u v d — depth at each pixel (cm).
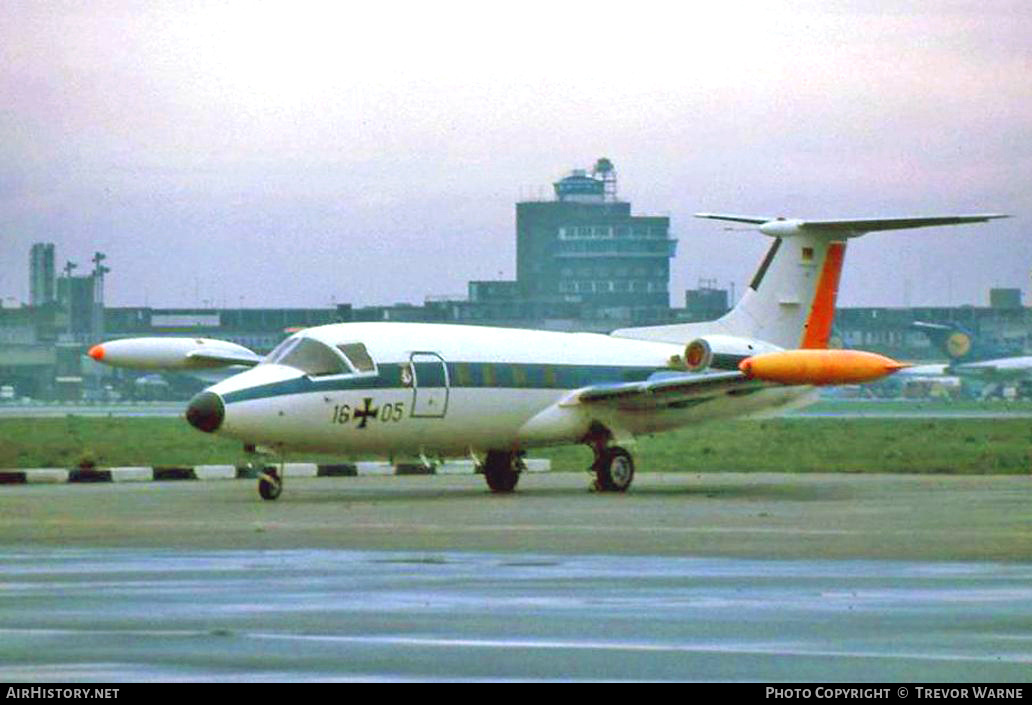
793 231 18288
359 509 14312
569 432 17512
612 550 10462
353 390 15975
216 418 15262
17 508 14350
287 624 7269
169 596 8169
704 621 7338
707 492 16938
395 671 6219
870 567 9412
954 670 6188
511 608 7744
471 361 16850
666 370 18275
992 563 9612
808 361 15988
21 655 6525
